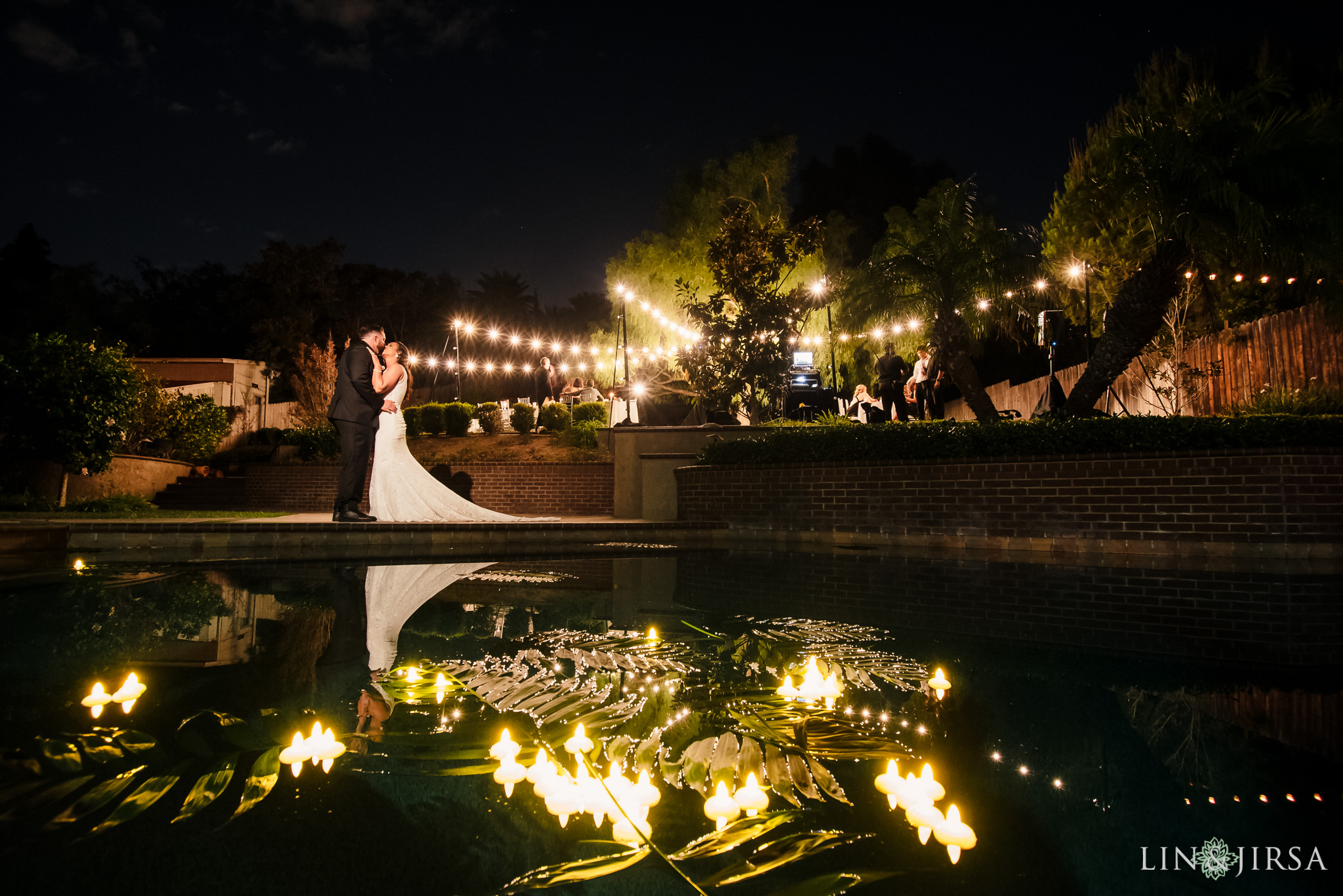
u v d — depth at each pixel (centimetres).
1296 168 794
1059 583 486
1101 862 112
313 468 1349
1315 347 930
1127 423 755
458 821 131
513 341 1958
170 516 970
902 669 247
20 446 991
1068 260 1230
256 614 356
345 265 3812
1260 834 123
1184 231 808
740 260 1238
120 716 188
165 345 3662
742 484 969
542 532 846
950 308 1008
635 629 319
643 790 143
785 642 291
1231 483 700
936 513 838
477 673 236
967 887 106
